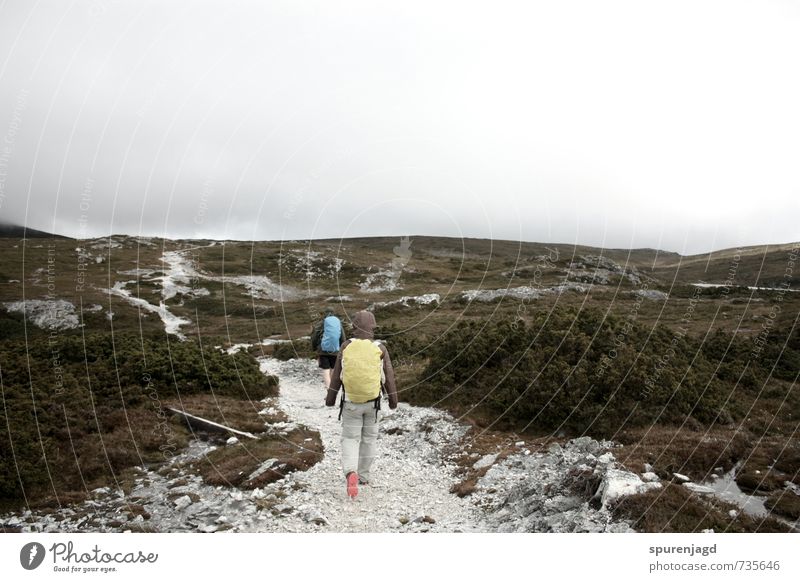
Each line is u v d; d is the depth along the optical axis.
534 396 11.07
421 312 41.84
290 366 20.42
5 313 39.28
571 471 7.25
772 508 6.66
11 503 7.88
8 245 71.88
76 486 8.47
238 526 6.94
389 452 10.44
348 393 7.54
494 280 62.06
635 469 7.43
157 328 40.41
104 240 86.19
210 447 10.33
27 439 9.16
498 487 8.00
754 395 12.38
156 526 7.11
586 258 71.81
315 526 6.93
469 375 13.37
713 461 8.21
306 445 10.38
